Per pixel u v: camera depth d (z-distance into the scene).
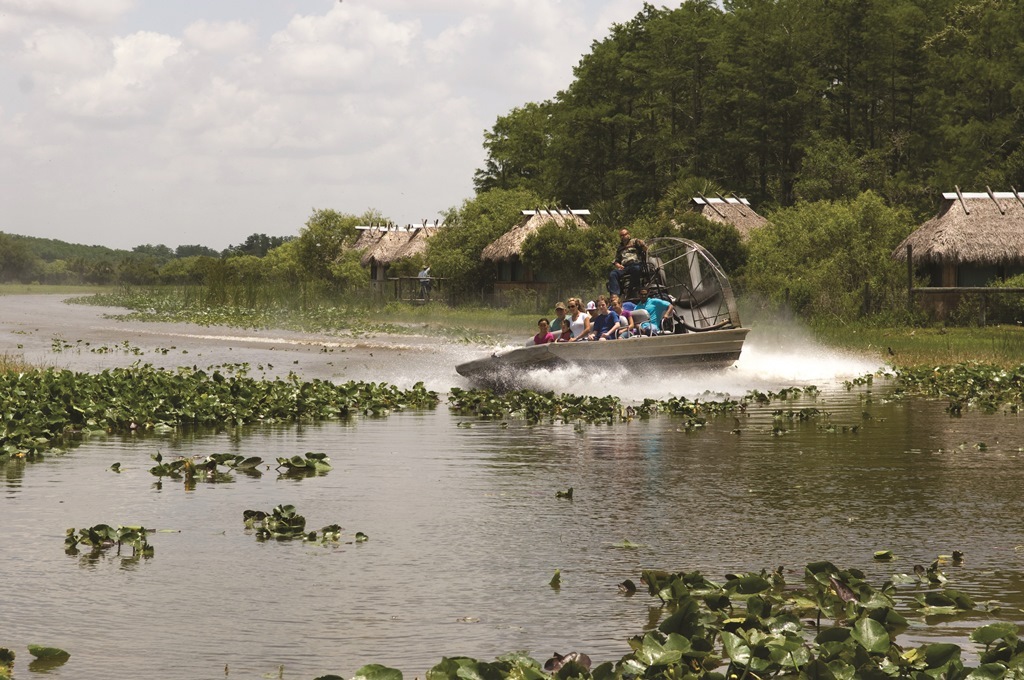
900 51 78.81
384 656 7.02
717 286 25.14
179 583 8.59
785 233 50.19
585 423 17.97
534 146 101.69
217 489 12.18
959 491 12.02
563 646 7.19
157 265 153.00
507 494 11.89
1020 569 8.90
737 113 82.50
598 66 88.50
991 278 46.38
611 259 55.81
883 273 45.78
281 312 59.03
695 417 18.06
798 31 80.69
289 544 9.77
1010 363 28.17
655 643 6.78
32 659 6.97
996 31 68.62
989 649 6.89
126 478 12.88
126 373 21.95
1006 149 67.25
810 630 7.48
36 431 16.05
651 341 22.92
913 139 76.19
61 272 145.00
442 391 23.55
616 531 10.20
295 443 15.67
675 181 80.94
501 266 69.69
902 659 6.61
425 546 9.67
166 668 6.82
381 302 66.62
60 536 10.03
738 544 9.71
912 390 23.70
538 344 23.05
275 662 6.93
